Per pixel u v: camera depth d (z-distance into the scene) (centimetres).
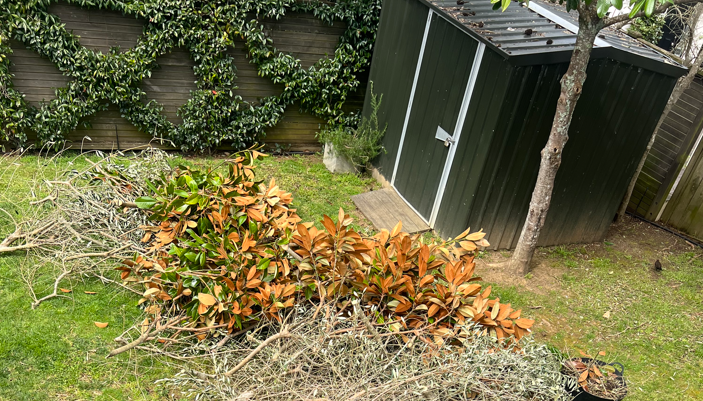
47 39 589
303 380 301
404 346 306
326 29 695
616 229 655
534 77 468
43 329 356
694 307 498
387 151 676
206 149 725
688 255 600
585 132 521
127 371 334
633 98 523
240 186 401
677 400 379
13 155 626
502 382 300
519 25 527
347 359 309
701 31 656
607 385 340
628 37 598
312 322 320
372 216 596
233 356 335
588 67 481
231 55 677
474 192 511
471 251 377
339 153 696
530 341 333
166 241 374
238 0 637
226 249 360
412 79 610
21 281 399
